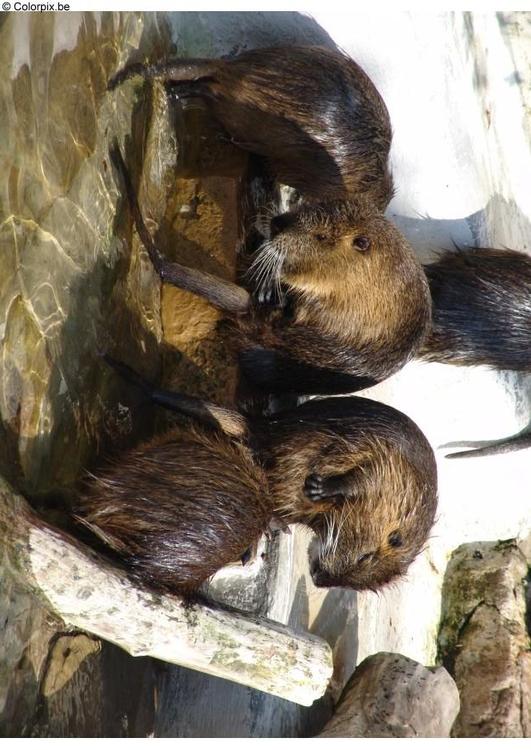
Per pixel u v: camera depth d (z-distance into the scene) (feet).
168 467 29.40
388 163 46.50
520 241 64.69
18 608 24.75
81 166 30.63
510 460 58.95
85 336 30.60
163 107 38.75
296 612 40.88
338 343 39.45
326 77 40.24
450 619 55.31
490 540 59.36
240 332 39.17
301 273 37.45
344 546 38.91
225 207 40.83
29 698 25.23
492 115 66.74
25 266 26.61
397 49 54.49
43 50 27.99
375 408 39.47
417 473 39.27
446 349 50.49
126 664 30.81
